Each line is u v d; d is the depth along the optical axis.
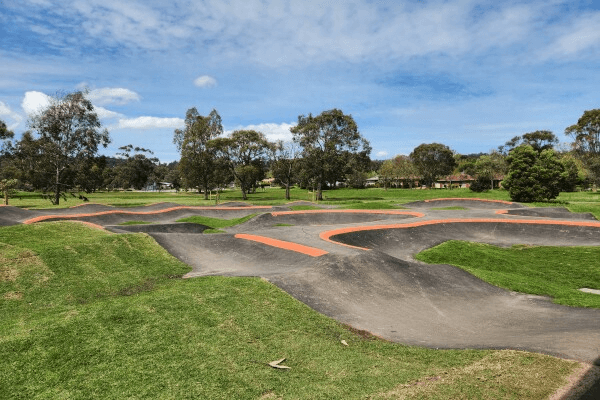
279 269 12.24
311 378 5.93
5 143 52.03
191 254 14.81
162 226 22.31
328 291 10.11
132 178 114.12
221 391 5.50
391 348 7.22
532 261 17.27
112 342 6.74
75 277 11.19
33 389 5.43
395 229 20.98
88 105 44.06
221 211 33.09
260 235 18.17
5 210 26.44
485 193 58.59
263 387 5.62
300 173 60.28
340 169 58.00
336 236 18.36
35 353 6.27
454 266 13.87
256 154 61.69
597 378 5.66
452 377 5.90
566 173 39.78
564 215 27.70
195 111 62.44
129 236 14.98
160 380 5.72
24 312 9.05
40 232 17.94
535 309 10.45
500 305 10.75
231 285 9.84
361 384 5.72
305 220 28.22
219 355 6.55
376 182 101.88
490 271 14.48
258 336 7.39
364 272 11.58
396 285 11.24
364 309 9.48
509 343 7.34
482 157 83.56
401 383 5.74
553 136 83.69
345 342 7.44
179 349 6.67
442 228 22.62
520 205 37.78
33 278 10.73
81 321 7.42
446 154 82.31
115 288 10.84
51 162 43.62
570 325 8.81
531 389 5.43
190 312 8.12
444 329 8.55
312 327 8.02
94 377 5.75
